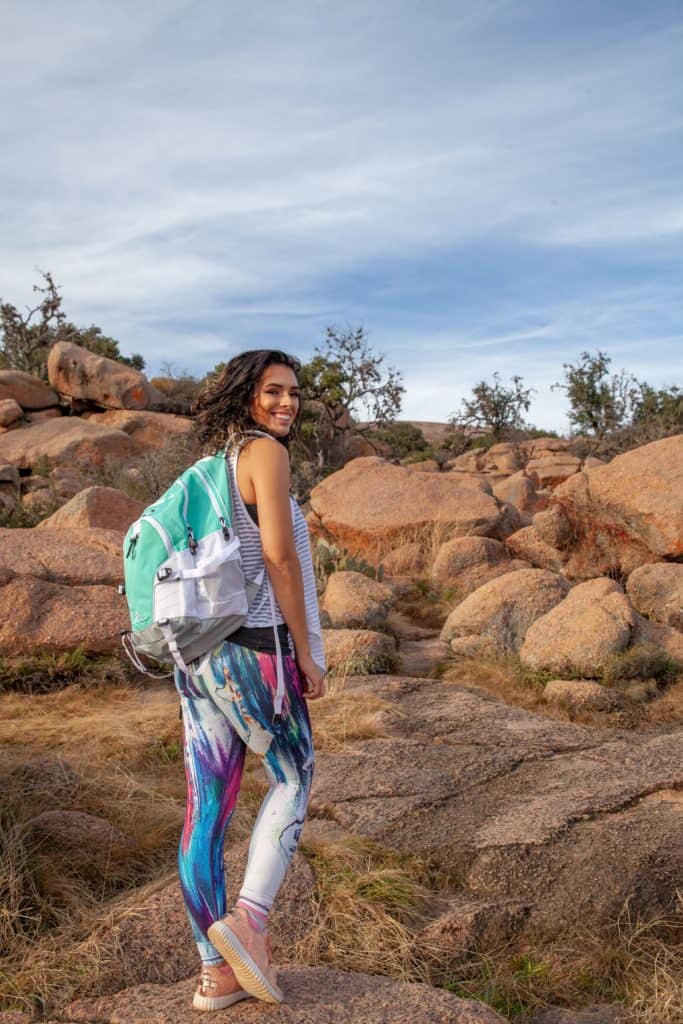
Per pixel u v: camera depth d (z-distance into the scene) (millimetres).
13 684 6688
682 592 8438
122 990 2768
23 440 26109
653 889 3578
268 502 2398
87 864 3637
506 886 3631
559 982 3098
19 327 36656
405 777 4621
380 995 2637
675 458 10523
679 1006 2869
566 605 7594
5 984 2805
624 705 6492
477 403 40125
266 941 2455
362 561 11180
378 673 7398
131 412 29422
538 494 21188
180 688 2473
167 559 2322
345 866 3615
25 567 8070
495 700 6586
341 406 32406
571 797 4281
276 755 2480
